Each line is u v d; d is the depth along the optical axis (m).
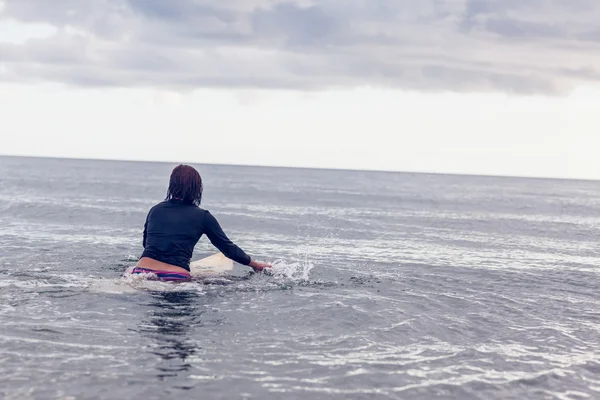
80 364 4.36
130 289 6.90
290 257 10.81
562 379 4.49
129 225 15.45
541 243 15.75
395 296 7.27
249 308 6.30
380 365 4.64
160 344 4.93
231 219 18.03
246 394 3.93
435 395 4.07
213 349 4.87
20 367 4.25
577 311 6.95
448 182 111.19
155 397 3.80
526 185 115.94
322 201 33.16
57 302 6.23
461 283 8.55
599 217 29.23
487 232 18.55
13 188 33.84
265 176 104.81
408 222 20.84
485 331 5.80
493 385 4.31
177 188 7.73
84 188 36.94
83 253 9.88
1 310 5.82
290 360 4.66
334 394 4.01
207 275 7.98
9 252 9.65
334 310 6.31
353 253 11.79
